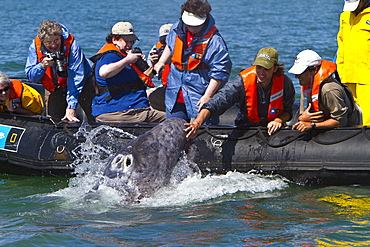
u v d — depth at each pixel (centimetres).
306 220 990
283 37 4462
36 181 1271
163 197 1066
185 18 1230
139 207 1029
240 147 1254
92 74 1412
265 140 1247
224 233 924
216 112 1170
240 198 1107
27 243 880
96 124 1320
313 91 1180
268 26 5616
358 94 1356
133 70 1377
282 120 1233
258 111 1227
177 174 1130
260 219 994
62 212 1020
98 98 1384
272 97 1205
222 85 1311
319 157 1209
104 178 1076
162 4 11462
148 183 1057
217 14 7900
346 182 1208
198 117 1155
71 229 940
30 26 5431
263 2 12212
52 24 1292
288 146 1234
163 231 933
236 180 1202
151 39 4300
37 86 1554
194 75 1277
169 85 1320
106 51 1347
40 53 1345
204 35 1257
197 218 992
